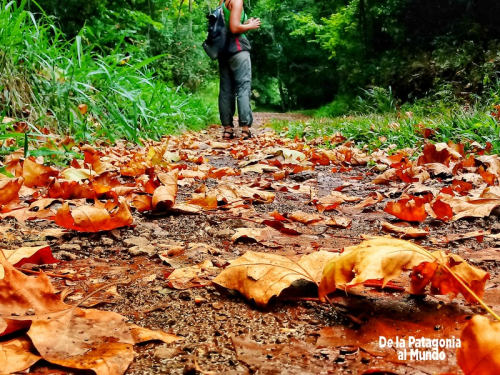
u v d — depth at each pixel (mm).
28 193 2711
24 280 1044
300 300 1220
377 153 4852
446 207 2152
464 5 11828
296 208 2609
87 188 2600
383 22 13539
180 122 8672
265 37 29531
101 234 1914
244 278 1227
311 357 927
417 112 8633
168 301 1239
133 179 3477
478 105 6734
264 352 950
